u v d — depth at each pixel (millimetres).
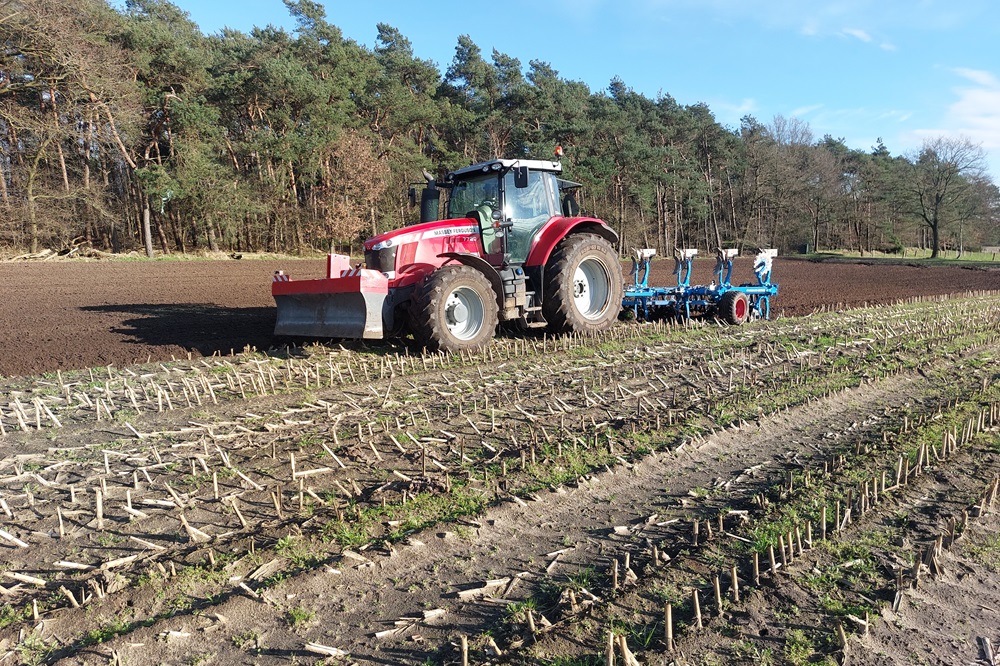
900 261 40219
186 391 6094
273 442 4676
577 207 10062
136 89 30000
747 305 10648
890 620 2631
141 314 11898
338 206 37906
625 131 48156
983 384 6051
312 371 7027
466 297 7895
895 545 3209
